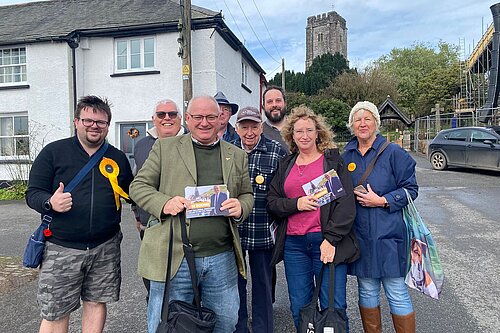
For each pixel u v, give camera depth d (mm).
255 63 17688
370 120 2850
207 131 2447
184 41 10398
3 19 15406
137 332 3385
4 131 13664
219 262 2477
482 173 13492
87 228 2586
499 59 20969
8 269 4820
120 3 14852
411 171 2826
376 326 2893
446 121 22531
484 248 5574
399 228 2781
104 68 13031
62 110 12969
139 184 2438
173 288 2391
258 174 3225
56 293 2549
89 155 2660
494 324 3381
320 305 2799
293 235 2885
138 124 12992
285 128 3031
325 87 43719
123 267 5090
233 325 2588
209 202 2357
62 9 15359
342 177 2793
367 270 2775
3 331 3381
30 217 8781
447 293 4047
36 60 13094
